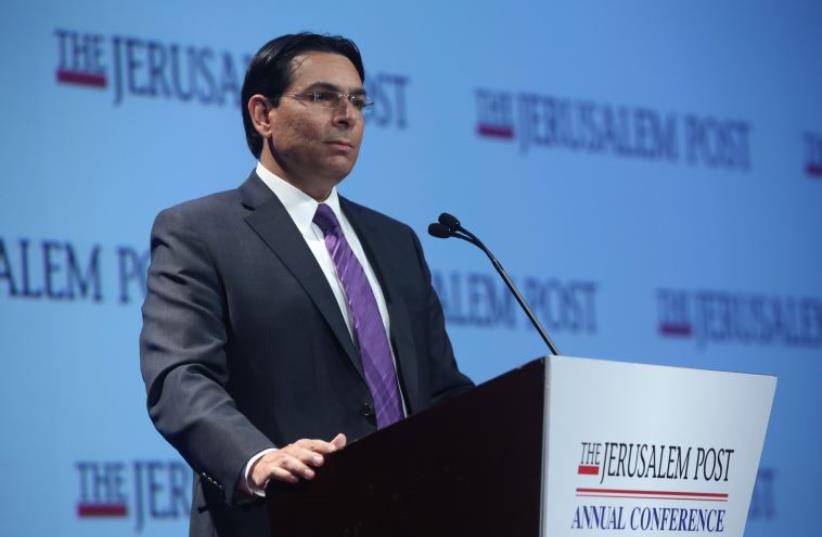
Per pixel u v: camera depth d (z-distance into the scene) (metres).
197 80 10.73
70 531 9.86
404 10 11.70
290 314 6.61
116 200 10.33
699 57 12.96
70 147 10.24
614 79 12.53
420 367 6.99
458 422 5.21
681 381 5.46
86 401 10.02
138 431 10.14
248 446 5.84
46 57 10.27
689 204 12.66
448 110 11.74
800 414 12.78
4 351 9.84
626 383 5.24
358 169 11.28
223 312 6.64
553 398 5.00
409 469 5.32
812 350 12.95
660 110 12.70
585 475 5.11
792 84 13.36
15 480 9.77
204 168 10.66
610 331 12.09
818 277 13.12
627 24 12.69
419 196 11.50
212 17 10.86
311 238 7.01
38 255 10.03
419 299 7.22
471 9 11.99
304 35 7.26
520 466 5.04
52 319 10.01
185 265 6.66
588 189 12.23
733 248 12.78
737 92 13.08
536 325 7.01
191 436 6.01
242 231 6.82
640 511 5.32
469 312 11.49
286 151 7.04
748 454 5.71
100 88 10.40
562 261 11.99
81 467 9.95
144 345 6.53
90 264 10.18
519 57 12.13
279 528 5.70
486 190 11.77
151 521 10.09
